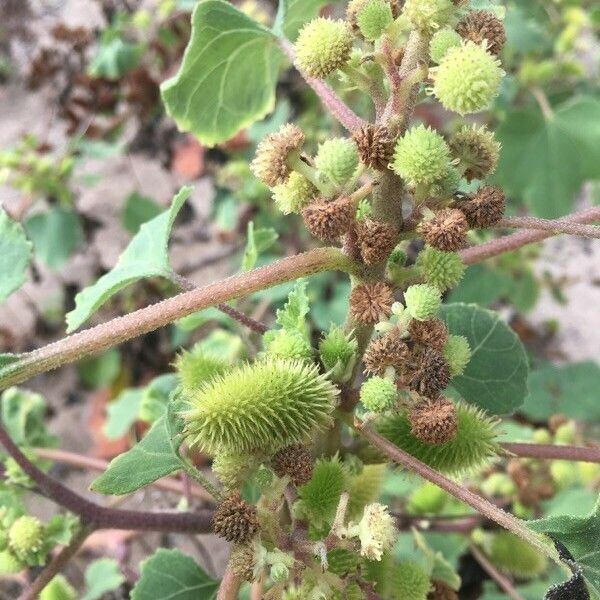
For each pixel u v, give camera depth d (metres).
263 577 0.11
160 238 0.12
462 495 0.09
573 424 0.19
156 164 0.38
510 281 0.28
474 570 0.20
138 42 0.32
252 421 0.09
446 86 0.08
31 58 0.37
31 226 0.29
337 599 0.09
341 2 0.20
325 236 0.09
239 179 0.31
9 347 0.32
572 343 0.34
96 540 0.18
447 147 0.09
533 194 0.25
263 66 0.15
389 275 0.10
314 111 0.30
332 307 0.26
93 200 0.37
